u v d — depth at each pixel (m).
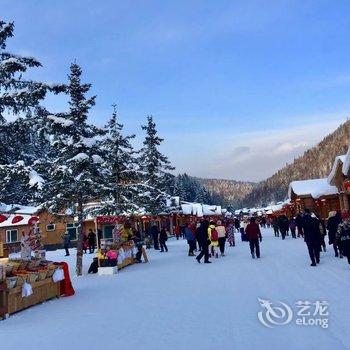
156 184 41.53
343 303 8.71
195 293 11.15
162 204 41.44
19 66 13.87
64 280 12.85
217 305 9.40
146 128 42.72
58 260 27.62
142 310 9.46
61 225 47.88
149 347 6.57
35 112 14.50
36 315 9.99
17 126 14.23
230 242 29.72
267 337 6.73
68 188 18.53
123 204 29.52
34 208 19.50
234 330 7.25
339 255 17.36
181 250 29.41
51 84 14.16
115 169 30.38
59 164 19.03
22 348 7.09
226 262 18.53
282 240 30.89
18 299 10.59
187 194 141.00
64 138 19.30
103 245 19.00
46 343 7.29
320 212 46.09
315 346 6.14
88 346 6.88
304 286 10.97
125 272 18.09
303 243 26.16
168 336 7.12
